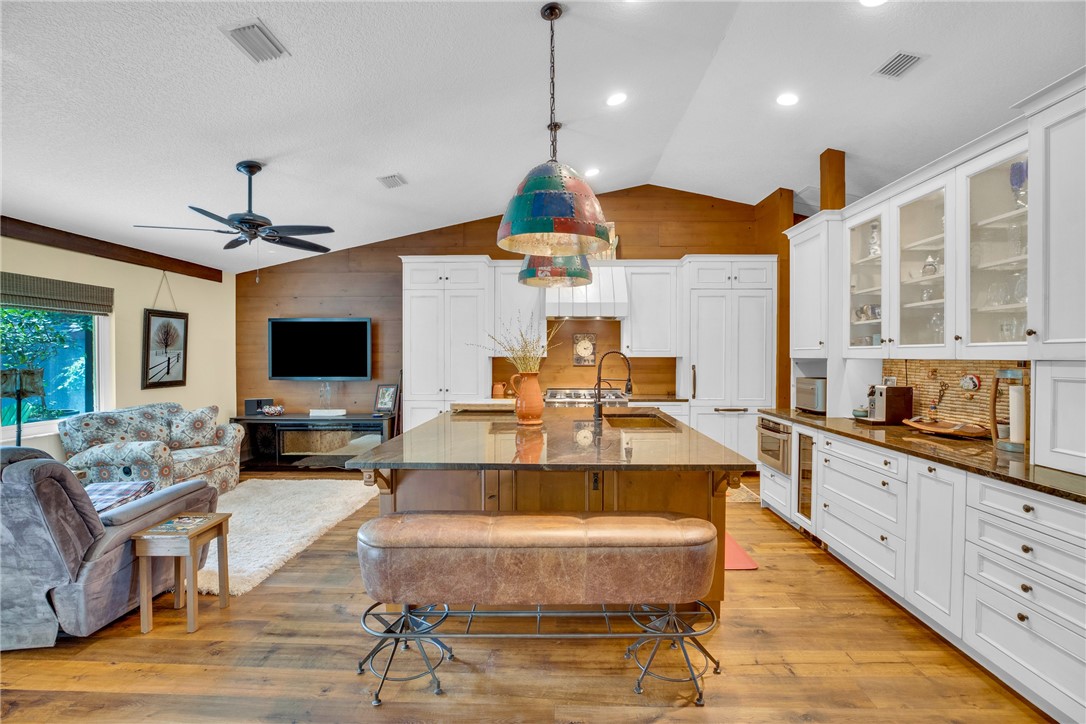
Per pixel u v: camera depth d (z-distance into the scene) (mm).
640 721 1793
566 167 2105
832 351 3713
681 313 5484
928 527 2312
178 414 4672
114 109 2646
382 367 5957
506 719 1804
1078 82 1805
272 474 5441
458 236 5891
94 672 2053
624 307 5375
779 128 4008
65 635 2314
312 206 4520
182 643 2262
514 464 1977
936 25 2586
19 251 3686
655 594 1878
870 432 2965
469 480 2471
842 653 2189
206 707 1853
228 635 2328
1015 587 1870
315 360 5844
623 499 2439
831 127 3818
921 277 2918
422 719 1802
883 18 2621
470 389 5445
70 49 2186
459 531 1877
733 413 5316
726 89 3598
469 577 1863
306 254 5773
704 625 2395
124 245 4527
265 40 2357
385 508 2492
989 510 1980
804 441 3520
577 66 3141
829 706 1862
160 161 3248
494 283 5516
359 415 5695
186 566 2361
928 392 3291
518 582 1862
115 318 4461
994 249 2459
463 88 3123
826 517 3223
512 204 2045
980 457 2209
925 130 3531
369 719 1801
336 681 2004
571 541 1856
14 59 2189
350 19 2350
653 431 2830
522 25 2664
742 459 2047
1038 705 1818
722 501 2404
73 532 2176
